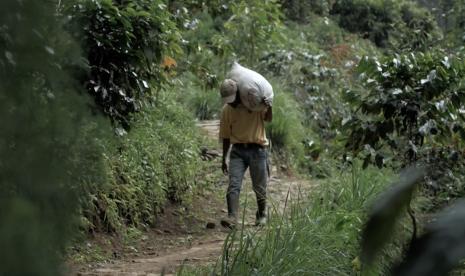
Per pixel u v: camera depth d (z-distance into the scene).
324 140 17.44
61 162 1.79
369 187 7.74
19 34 1.76
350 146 7.77
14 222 1.48
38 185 1.67
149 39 8.09
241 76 9.63
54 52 1.91
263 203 9.65
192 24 11.19
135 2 8.15
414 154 7.21
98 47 7.49
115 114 7.89
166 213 10.59
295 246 5.78
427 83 7.22
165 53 8.73
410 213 1.42
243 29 17.58
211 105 16.59
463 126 7.46
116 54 7.72
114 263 8.01
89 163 2.11
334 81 19.80
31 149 1.70
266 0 16.83
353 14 28.48
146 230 9.81
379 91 7.46
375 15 28.56
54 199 1.70
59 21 1.96
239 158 9.77
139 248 9.02
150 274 7.07
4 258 1.45
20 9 1.75
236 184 9.73
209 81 12.16
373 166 8.53
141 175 10.21
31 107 1.78
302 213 6.85
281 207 10.83
